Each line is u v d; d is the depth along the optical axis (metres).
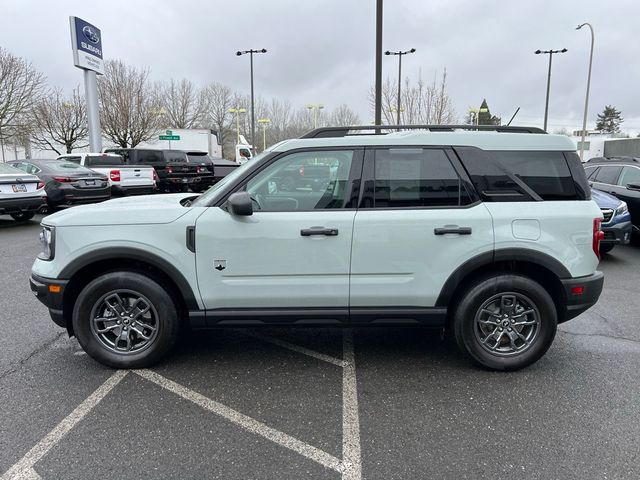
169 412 3.06
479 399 3.23
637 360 3.86
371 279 3.46
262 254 3.41
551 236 3.42
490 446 2.70
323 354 4.00
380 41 11.56
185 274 3.44
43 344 4.14
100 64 21.91
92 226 3.42
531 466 2.52
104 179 12.30
